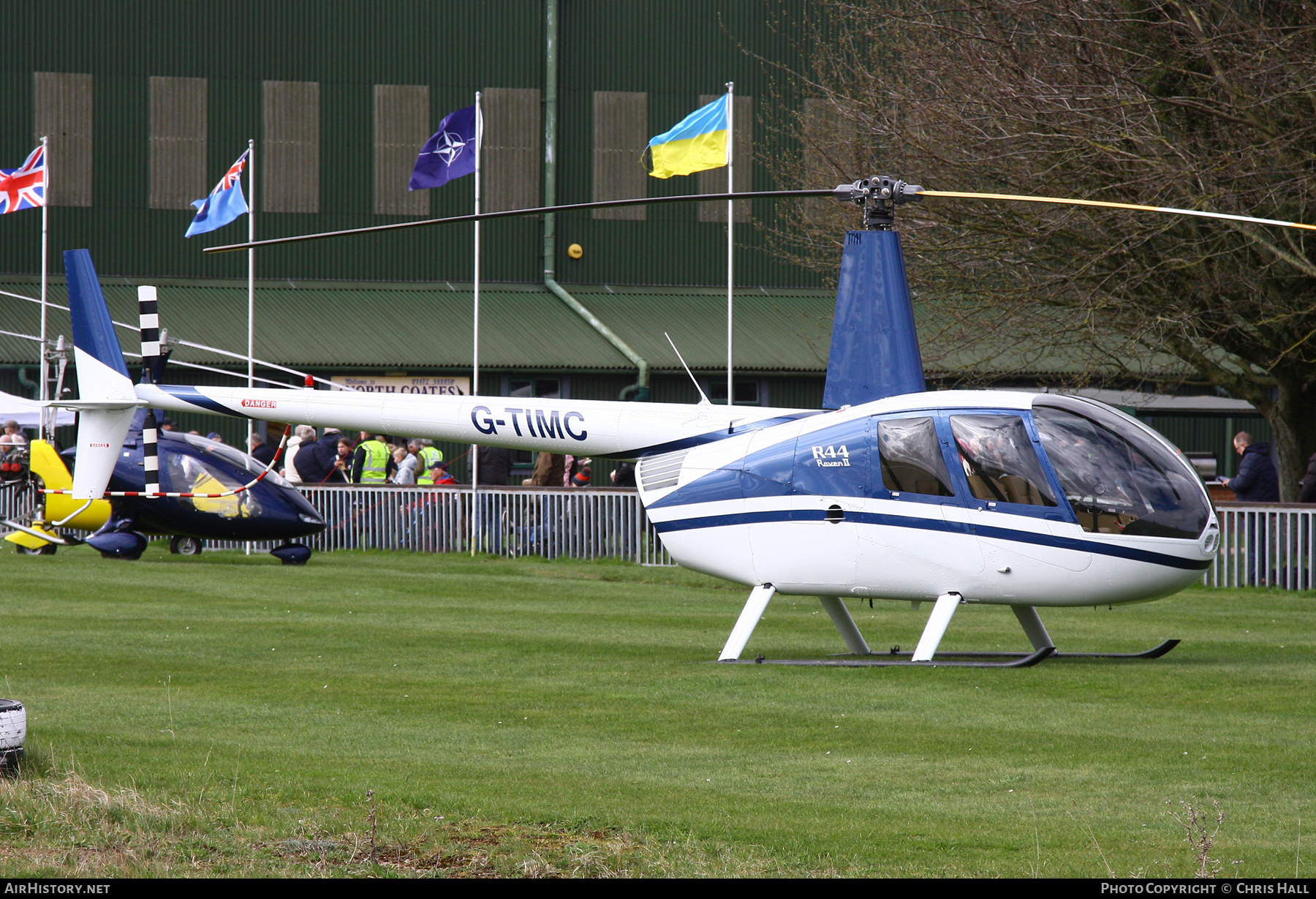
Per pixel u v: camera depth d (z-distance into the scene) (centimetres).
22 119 15162
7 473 10494
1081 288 8475
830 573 4556
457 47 16038
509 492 8912
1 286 14775
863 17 10919
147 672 4400
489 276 16188
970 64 8762
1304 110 7838
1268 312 8350
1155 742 3347
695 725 3572
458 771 3034
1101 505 4316
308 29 15775
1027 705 3828
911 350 4559
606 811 2666
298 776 2934
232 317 14675
